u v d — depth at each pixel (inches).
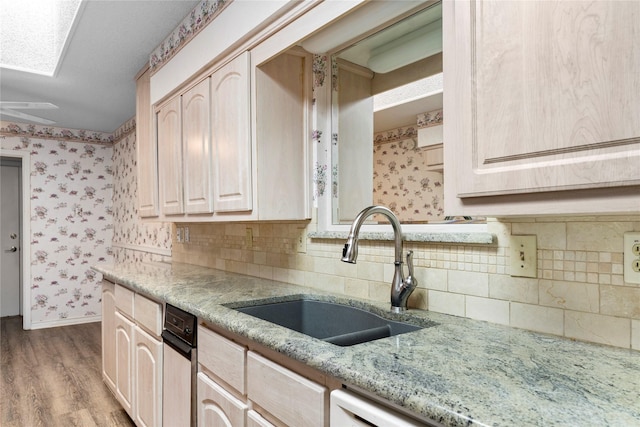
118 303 94.3
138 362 80.5
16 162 202.1
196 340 59.1
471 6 33.3
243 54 68.8
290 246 77.1
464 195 33.9
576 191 27.8
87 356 139.3
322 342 38.8
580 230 38.8
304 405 37.6
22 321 188.5
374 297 60.0
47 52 115.3
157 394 70.8
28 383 115.3
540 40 29.1
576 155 27.4
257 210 67.3
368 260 61.2
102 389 111.6
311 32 56.4
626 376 29.9
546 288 41.1
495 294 45.4
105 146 194.7
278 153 69.5
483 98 32.5
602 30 26.1
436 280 51.5
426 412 25.8
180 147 90.2
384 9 53.5
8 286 199.9
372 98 65.7
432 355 34.7
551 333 40.6
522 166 30.1
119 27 91.2
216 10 75.5
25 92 132.0
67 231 184.2
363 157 67.1
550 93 28.6
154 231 146.0
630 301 35.7
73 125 178.9
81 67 112.3
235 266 94.7
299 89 72.7
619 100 25.4
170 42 94.0
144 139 111.7
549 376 29.9
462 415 24.1
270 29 63.0
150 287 73.5
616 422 23.0
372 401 31.5
